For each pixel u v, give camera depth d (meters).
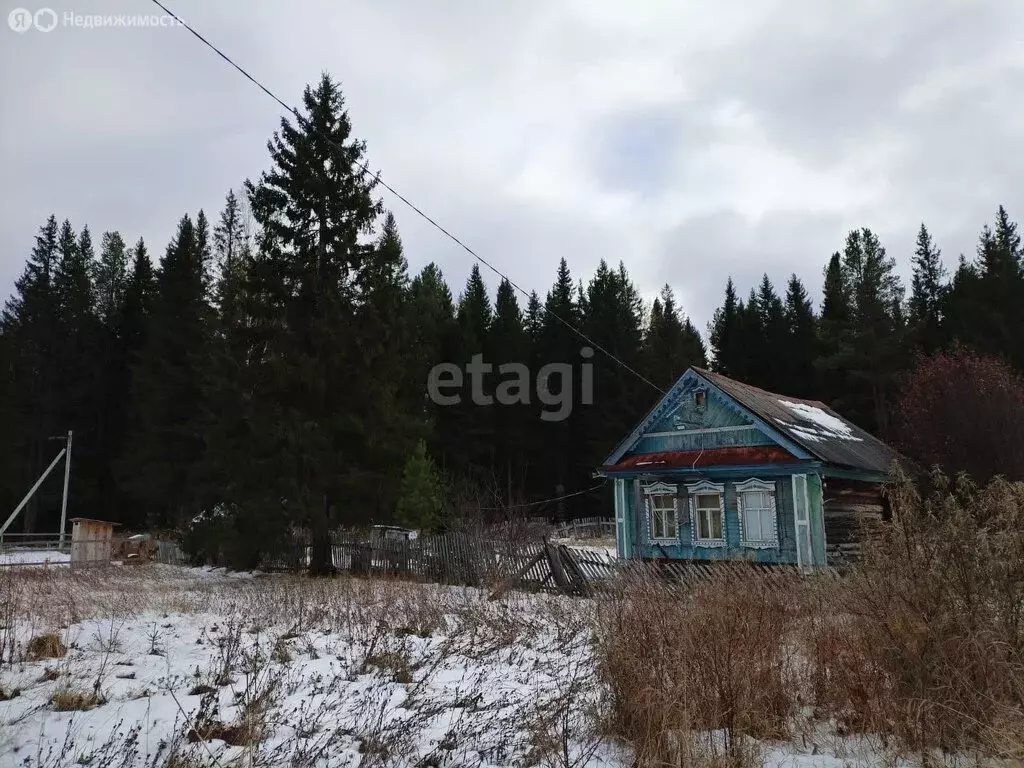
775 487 18.67
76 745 4.92
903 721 4.89
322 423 20.58
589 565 15.27
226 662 7.44
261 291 21.52
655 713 4.83
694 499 20.44
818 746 5.04
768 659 5.66
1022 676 4.87
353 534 21.88
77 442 48.38
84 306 51.75
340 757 4.96
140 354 42.69
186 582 18.19
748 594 6.53
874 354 43.22
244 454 20.34
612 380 51.81
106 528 27.19
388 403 21.61
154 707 6.04
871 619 5.58
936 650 5.06
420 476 33.16
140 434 40.56
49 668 7.16
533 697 6.46
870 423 44.38
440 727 5.75
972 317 41.38
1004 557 5.29
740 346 56.28
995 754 4.54
